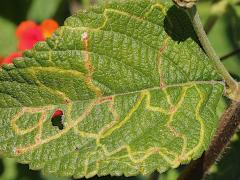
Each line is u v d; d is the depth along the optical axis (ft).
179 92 0.52
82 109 0.51
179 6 0.47
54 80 0.51
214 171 0.76
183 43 0.52
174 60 0.52
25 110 0.51
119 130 0.50
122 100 0.51
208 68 0.52
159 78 0.52
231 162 0.77
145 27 0.51
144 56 0.51
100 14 0.50
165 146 0.50
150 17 0.51
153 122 0.51
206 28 0.79
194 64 0.52
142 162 0.49
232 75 0.64
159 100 0.51
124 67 0.51
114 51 0.51
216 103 0.52
